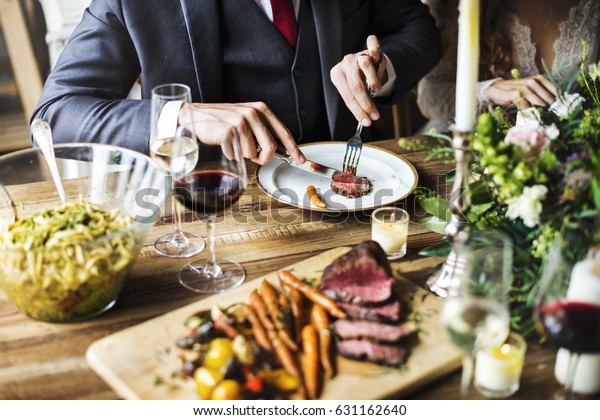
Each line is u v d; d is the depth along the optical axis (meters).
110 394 1.01
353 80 1.80
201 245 1.40
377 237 1.36
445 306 0.92
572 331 0.90
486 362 0.99
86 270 1.08
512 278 1.17
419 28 2.35
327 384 1.00
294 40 2.09
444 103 2.78
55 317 1.14
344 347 1.06
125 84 2.05
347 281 1.19
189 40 1.98
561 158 1.21
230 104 1.69
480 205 1.25
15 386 1.02
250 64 2.06
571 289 0.94
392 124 3.04
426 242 1.42
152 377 1.01
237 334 1.07
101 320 1.17
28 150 1.40
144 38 1.95
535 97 2.21
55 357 1.08
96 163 1.43
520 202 1.13
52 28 3.19
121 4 1.92
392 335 1.07
